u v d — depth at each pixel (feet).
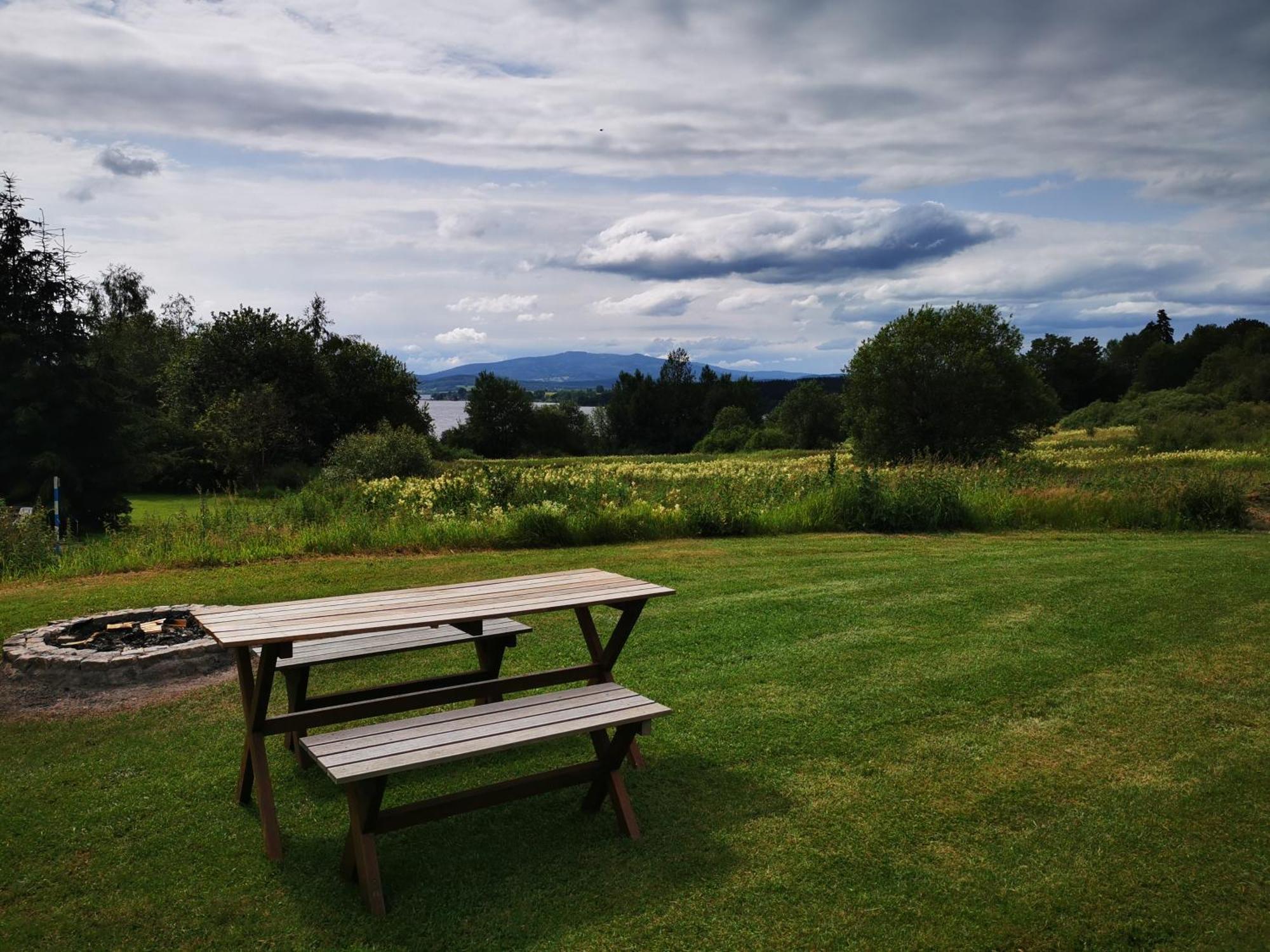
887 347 111.24
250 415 136.15
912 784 14.29
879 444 112.57
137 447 108.27
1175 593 27.81
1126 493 54.65
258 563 35.65
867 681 19.24
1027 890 11.33
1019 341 112.88
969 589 28.68
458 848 12.55
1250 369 229.66
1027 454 114.73
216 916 10.85
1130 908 10.98
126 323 197.47
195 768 15.17
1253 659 20.79
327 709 13.51
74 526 89.35
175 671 19.61
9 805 13.78
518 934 10.43
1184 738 16.12
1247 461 94.38
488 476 54.70
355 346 179.93
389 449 89.45
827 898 11.14
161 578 31.96
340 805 13.87
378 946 10.24
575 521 42.29
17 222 102.01
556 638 22.93
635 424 335.06
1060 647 21.84
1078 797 13.87
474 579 31.68
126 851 12.41
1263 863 12.00
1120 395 341.62
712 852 12.29
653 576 31.73
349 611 13.89
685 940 10.29
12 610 26.35
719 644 22.18
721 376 340.80
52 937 10.43
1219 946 10.28
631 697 13.51
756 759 15.30
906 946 10.20
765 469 88.58
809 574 31.83
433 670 20.40
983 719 17.04
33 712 17.67
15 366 98.73
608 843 12.59
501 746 11.34
